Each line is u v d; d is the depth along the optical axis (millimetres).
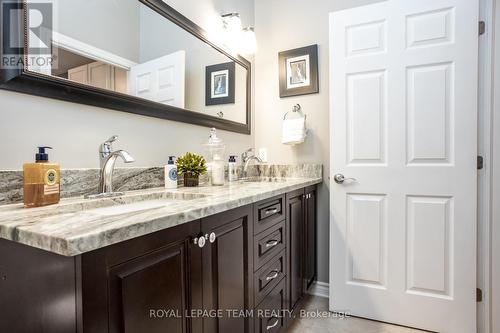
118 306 573
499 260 1507
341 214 1798
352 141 1760
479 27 1522
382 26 1674
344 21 1761
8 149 824
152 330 654
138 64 1232
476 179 1517
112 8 1125
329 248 1913
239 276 1032
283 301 1447
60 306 531
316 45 2084
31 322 588
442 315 1581
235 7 2027
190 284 781
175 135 1465
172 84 1421
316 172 2068
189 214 749
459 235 1547
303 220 1780
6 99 820
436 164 1586
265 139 2271
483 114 1530
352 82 1750
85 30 1023
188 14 1557
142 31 1256
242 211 1051
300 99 2148
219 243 912
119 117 1160
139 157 1250
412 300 1640
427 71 1587
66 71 957
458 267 1551
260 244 1195
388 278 1691
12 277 623
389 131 1672
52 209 765
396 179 1663
